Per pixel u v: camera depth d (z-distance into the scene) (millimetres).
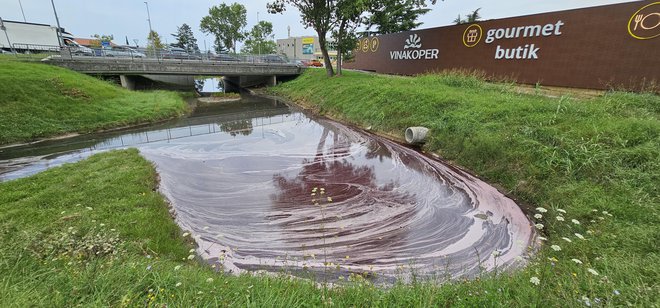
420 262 4426
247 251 4770
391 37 21203
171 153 9727
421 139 9578
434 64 17656
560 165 6094
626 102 7984
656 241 3711
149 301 2365
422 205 6180
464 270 4195
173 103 17094
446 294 2656
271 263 4461
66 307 2221
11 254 3156
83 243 3826
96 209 5449
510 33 13227
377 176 7766
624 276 2871
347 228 5383
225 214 5914
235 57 27531
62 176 7004
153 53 23812
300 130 13125
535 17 12133
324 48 21516
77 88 14508
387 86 14008
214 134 12500
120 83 21203
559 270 3170
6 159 9164
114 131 12820
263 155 9602
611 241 3895
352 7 17750
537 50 12219
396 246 4840
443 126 9320
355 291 2789
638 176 5176
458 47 15977
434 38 17422
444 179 7371
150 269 2959
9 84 12641
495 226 5340
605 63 10141
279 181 7523
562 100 8273
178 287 2600
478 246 4797
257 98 23938
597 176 5551
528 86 12766
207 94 25984
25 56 18562
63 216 5039
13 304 2117
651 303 2285
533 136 7109
